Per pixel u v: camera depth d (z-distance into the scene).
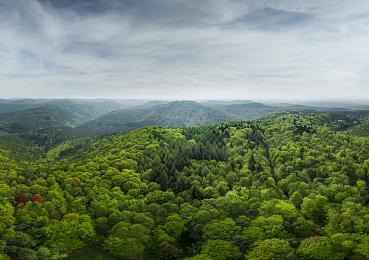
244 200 168.12
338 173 195.88
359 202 161.00
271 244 118.69
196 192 175.75
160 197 164.38
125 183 177.50
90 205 153.12
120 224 135.75
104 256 127.19
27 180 168.25
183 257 126.50
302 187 183.25
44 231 127.00
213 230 133.00
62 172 189.12
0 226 122.25
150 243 130.38
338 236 123.75
